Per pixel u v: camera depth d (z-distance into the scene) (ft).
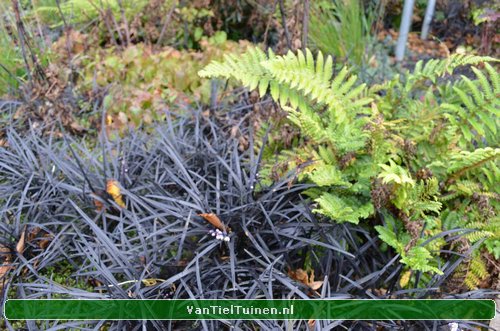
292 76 8.21
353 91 8.55
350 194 8.23
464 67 12.30
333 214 7.28
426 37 15.44
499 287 7.81
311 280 7.20
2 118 11.55
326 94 8.38
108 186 8.40
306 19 9.79
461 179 8.56
